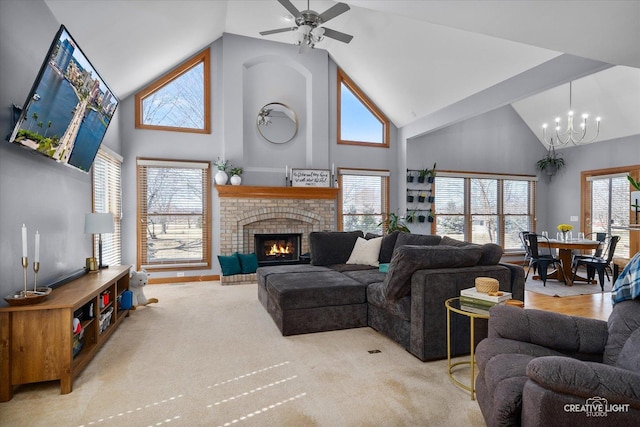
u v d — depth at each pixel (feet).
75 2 10.46
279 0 11.89
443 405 6.68
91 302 9.26
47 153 9.07
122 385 7.50
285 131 21.18
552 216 26.66
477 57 15.76
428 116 20.72
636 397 3.61
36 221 9.31
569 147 25.45
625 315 5.35
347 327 11.13
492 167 25.36
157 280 18.79
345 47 20.36
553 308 13.82
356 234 16.06
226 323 11.78
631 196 21.57
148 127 18.81
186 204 19.48
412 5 8.19
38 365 7.08
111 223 12.12
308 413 6.41
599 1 7.69
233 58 19.90
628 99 19.86
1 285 7.65
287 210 20.49
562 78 13.41
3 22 7.84
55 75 8.48
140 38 14.39
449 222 24.47
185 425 6.06
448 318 7.83
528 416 4.04
